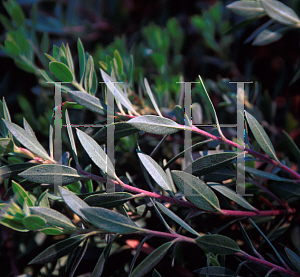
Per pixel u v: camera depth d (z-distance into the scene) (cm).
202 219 68
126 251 69
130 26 118
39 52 82
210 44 98
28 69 79
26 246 69
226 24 98
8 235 72
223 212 59
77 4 118
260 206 69
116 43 88
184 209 67
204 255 68
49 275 67
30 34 86
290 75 89
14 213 56
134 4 121
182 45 102
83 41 111
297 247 66
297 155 64
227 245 57
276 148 78
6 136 60
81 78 62
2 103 60
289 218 67
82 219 57
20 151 59
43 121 80
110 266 68
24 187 61
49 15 117
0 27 107
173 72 96
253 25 97
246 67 96
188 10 117
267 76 96
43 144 81
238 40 99
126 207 64
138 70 81
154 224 67
